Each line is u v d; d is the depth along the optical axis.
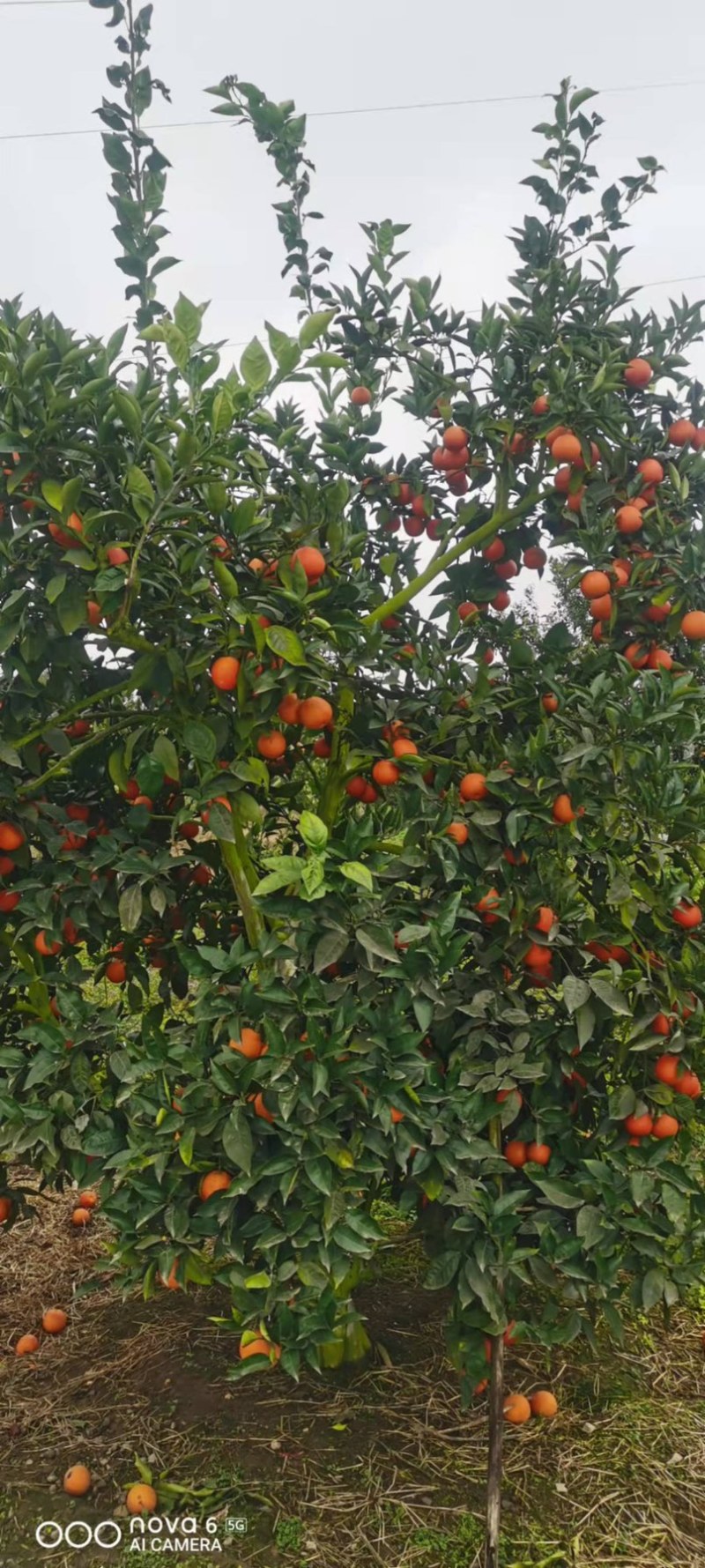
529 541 3.14
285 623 2.38
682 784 2.49
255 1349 2.25
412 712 2.79
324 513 2.58
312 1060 2.24
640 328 2.99
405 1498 2.74
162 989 3.16
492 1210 2.44
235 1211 2.36
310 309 3.30
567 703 2.72
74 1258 4.10
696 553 2.74
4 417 2.17
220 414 2.14
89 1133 2.51
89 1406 3.17
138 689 2.61
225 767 2.58
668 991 2.54
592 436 2.78
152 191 2.98
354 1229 2.20
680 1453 2.95
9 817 2.62
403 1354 3.35
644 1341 3.51
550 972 2.68
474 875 2.59
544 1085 2.71
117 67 3.01
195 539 2.24
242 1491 2.75
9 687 2.48
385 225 3.06
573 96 3.05
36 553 2.32
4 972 2.77
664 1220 2.52
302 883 2.14
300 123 3.09
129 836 2.60
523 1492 2.77
